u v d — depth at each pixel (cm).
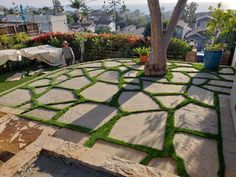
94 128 403
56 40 1173
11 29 1558
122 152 334
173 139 359
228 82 610
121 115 447
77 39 1127
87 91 589
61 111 476
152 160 314
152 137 368
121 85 619
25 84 681
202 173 286
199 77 656
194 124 402
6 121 438
